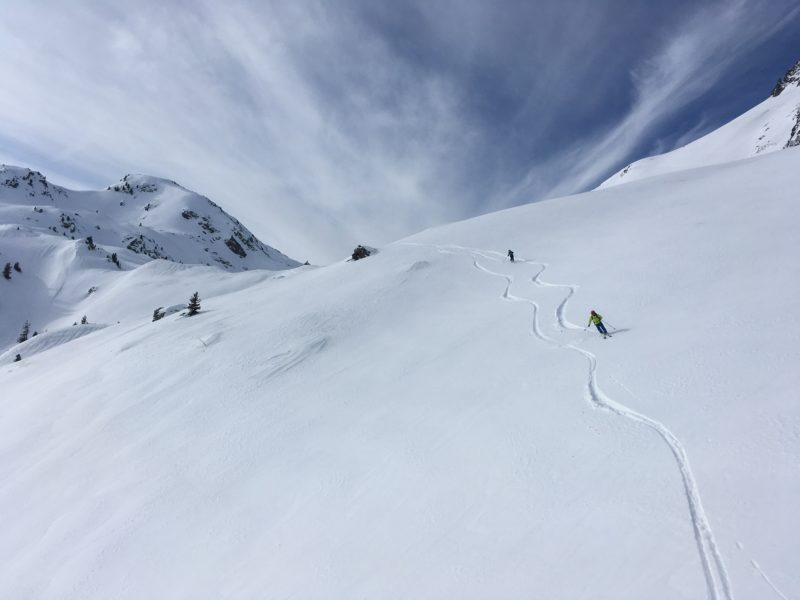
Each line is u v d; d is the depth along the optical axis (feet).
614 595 22.66
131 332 153.07
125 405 83.20
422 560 30.58
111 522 51.24
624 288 68.80
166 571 41.32
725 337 43.32
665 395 37.78
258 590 34.32
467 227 177.58
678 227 92.38
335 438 53.72
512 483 34.55
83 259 508.53
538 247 120.78
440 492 37.01
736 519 24.08
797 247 60.75
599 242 104.42
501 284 98.99
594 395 42.47
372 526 36.40
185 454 61.62
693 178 150.51
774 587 20.03
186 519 47.96
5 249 507.30
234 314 132.46
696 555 23.07
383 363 73.05
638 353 46.93
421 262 132.36
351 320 99.40
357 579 31.32
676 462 29.94
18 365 159.12
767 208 85.81
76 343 175.01
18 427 86.74
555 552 26.73
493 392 50.96
